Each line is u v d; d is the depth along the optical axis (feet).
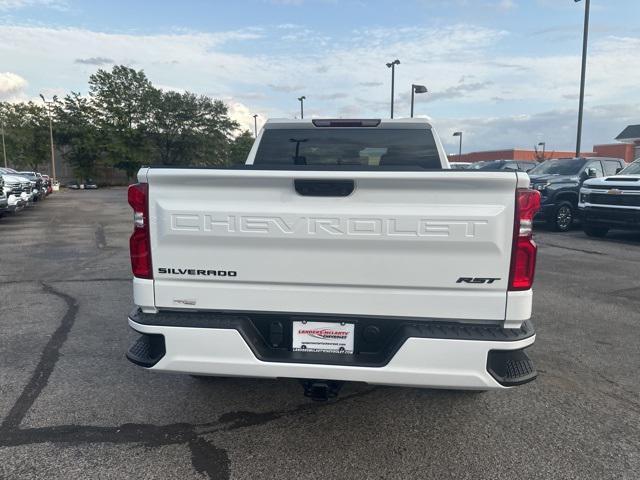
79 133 222.89
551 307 20.40
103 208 77.30
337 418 11.40
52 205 83.41
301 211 8.86
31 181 77.66
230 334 9.12
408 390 12.85
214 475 9.21
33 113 237.45
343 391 12.78
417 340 8.76
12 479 9.02
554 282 24.88
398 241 8.77
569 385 13.17
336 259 9.00
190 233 9.14
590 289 23.44
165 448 10.09
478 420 11.34
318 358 9.19
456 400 12.31
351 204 8.85
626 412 11.76
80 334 16.80
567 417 11.50
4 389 12.64
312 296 9.20
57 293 22.27
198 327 9.15
